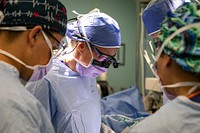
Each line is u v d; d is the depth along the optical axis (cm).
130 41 358
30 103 88
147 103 230
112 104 177
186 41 75
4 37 94
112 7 352
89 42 147
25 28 95
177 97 79
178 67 78
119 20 354
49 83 141
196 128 73
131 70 361
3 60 94
